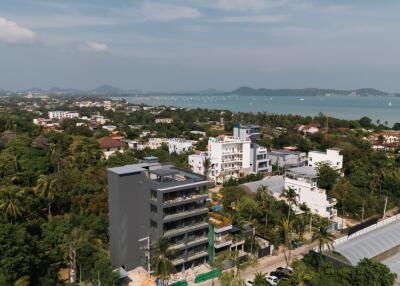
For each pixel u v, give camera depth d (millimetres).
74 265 65688
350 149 154750
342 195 109062
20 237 60500
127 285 66312
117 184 69688
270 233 85562
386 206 110312
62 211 98125
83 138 175625
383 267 61844
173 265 63406
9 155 119625
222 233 77438
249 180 133750
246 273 72125
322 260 69375
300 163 155625
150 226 70438
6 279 54781
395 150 188000
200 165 142125
